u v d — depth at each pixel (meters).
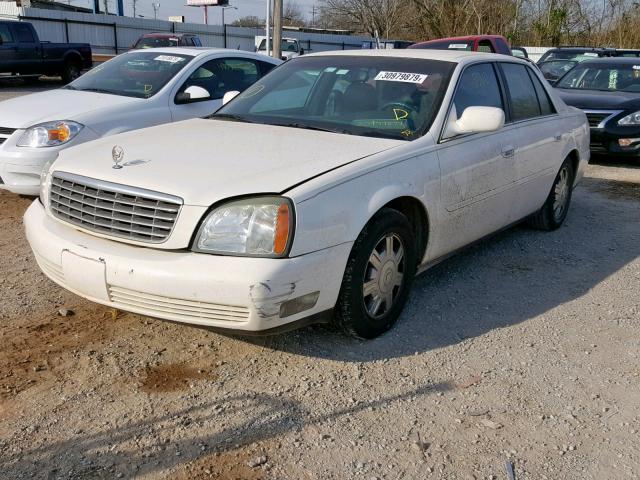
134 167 3.55
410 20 37.59
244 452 2.87
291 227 3.19
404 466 2.83
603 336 4.13
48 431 2.96
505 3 34.78
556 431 3.12
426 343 3.94
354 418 3.15
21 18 29.89
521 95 5.46
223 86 7.53
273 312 3.18
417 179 3.96
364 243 3.60
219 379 3.45
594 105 10.04
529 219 6.00
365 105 4.52
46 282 4.59
